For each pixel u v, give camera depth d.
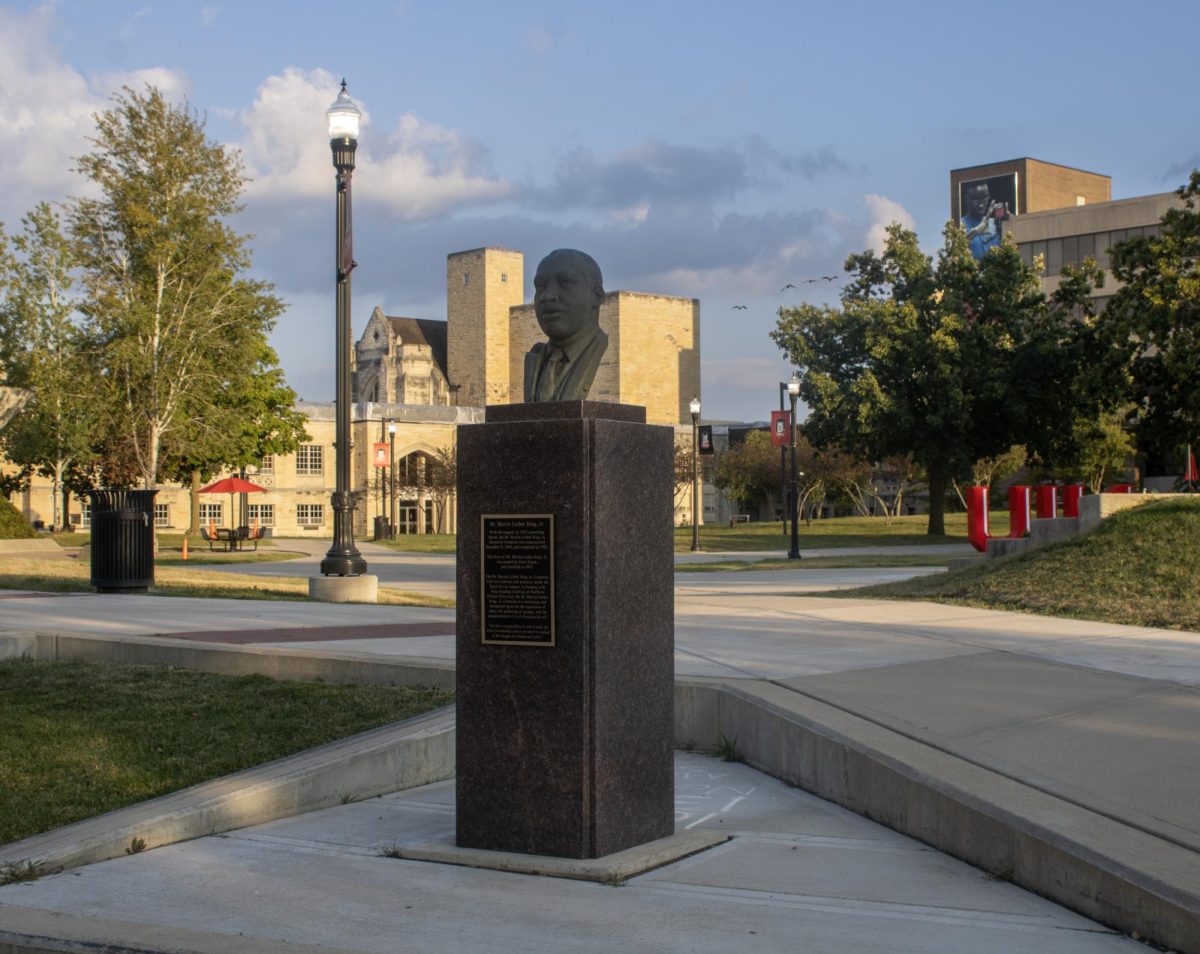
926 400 50.84
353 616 15.98
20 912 5.54
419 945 5.12
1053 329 50.34
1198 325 41.38
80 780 7.81
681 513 81.75
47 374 48.62
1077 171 109.00
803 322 53.75
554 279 6.80
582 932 5.25
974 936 5.05
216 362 49.62
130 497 21.00
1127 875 5.02
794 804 7.51
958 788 6.27
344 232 20.39
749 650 11.56
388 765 8.23
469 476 6.64
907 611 15.62
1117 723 7.94
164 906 5.71
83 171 46.88
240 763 8.10
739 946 5.01
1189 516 16.77
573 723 6.32
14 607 17.27
